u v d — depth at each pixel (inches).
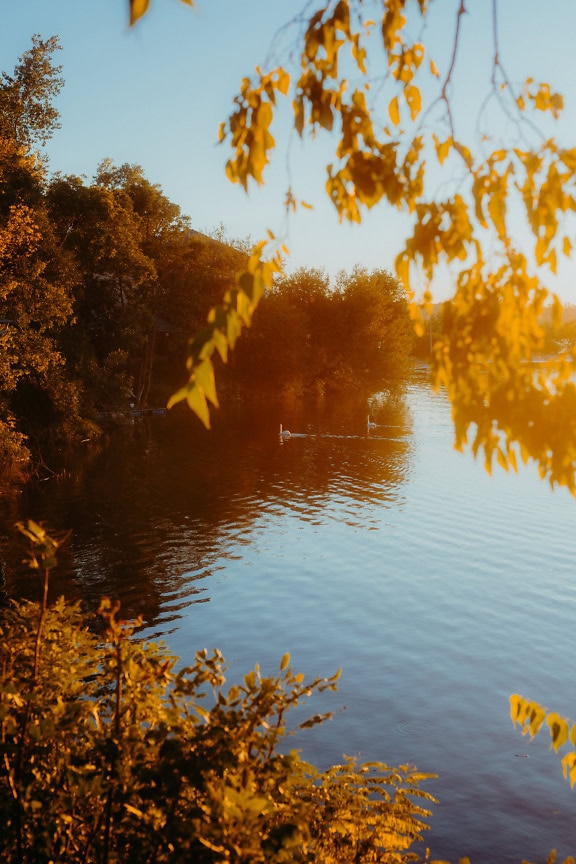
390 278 3083.2
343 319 2979.8
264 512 1190.3
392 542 1041.5
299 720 553.6
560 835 427.5
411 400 2925.7
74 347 1876.2
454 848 412.8
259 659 657.6
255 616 760.3
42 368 1391.5
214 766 144.0
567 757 147.4
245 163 112.2
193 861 134.0
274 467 1557.6
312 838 170.6
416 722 555.5
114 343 2215.8
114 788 145.6
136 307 2204.7
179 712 170.9
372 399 2928.2
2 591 790.5
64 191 1812.3
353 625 743.7
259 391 2876.5
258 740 159.8
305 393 2999.5
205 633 711.7
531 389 96.7
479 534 1089.4
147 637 695.1
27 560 162.7
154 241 2426.2
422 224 103.4
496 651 686.5
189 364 94.2
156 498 1262.3
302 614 769.6
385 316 3021.7
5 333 1332.4
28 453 1422.2
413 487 1398.9
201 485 1373.0
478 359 99.0
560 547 1025.5
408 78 114.4
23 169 1492.4
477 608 796.0
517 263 101.0
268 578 879.1
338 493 1338.6
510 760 506.0
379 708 575.8
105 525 1087.0
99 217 1857.8
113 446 1797.5
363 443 1878.7
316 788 192.5
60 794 153.2
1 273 1325.0
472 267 102.3
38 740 160.1
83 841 156.9
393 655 674.2
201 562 931.3
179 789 145.1
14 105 1621.6
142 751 154.3
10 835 150.6
